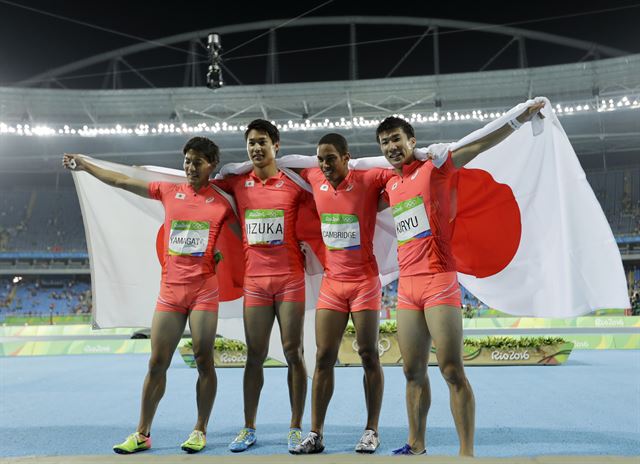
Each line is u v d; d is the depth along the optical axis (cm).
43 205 3603
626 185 3180
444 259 341
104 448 412
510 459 161
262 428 479
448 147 344
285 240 394
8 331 1912
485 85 2283
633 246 2869
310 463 167
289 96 2381
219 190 420
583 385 730
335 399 641
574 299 379
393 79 2270
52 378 888
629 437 434
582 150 2948
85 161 431
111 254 465
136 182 428
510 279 410
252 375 400
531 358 994
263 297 394
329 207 382
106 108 2466
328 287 378
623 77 2159
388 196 376
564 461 156
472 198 421
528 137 409
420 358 345
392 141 357
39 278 3378
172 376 896
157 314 401
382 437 439
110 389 755
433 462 162
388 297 2684
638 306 2045
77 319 2488
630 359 1062
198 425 398
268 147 400
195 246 403
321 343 372
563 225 388
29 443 430
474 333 1680
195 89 2341
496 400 617
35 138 2891
